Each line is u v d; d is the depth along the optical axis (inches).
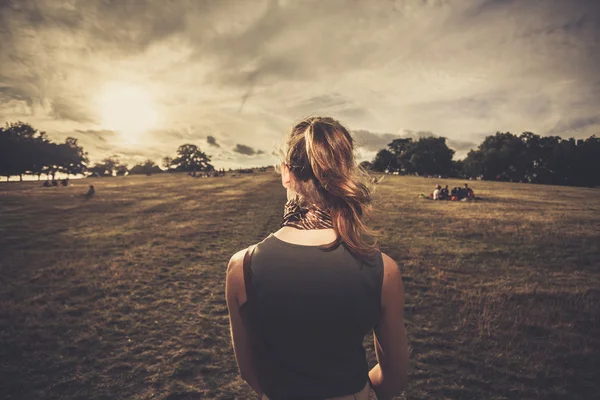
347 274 28.4
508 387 137.8
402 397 132.8
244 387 139.5
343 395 29.5
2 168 3257.9
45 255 346.9
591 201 847.7
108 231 480.4
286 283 28.1
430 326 187.3
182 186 1466.5
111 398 132.2
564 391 135.3
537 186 1524.4
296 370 29.3
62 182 1487.5
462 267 291.3
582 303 214.8
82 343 171.0
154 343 172.1
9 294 238.2
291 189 32.5
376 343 34.5
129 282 260.5
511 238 399.2
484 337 175.3
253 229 494.6
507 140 3221.0
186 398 133.1
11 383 140.0
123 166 5118.1
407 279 259.8
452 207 684.7
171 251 363.3
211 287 252.2
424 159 3607.3
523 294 230.2
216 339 175.9
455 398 132.5
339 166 30.2
